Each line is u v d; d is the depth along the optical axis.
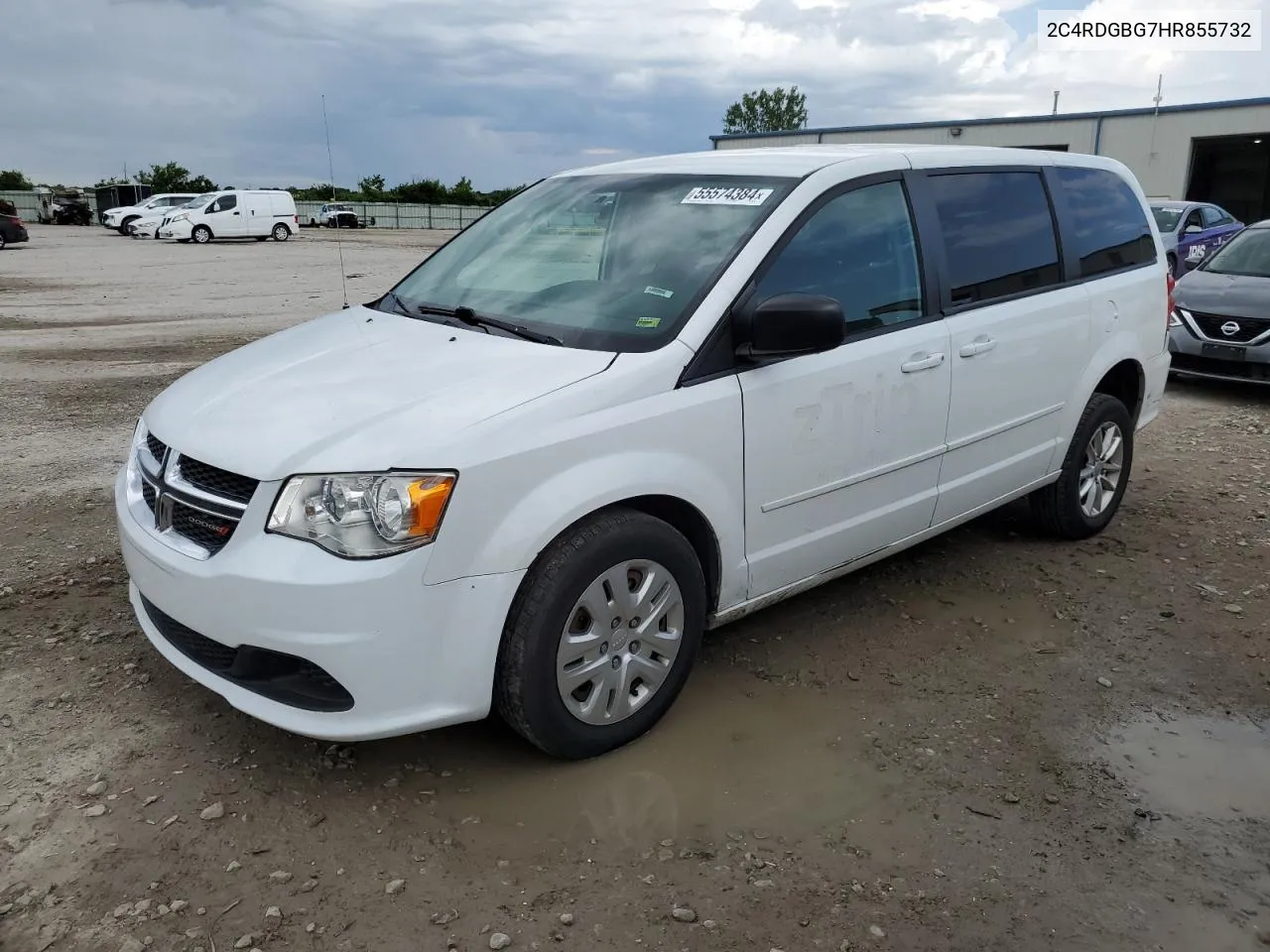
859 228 3.74
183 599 2.86
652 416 3.05
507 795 2.98
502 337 3.39
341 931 2.45
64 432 7.21
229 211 36.06
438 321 3.68
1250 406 8.55
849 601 4.39
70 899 2.53
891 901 2.59
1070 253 4.74
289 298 17.12
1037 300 4.48
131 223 38.81
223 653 2.90
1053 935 2.49
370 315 3.96
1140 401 5.33
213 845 2.73
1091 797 3.04
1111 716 3.51
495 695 2.96
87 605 4.18
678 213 3.70
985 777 3.13
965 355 4.06
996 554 4.96
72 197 56.44
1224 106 32.50
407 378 3.10
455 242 4.41
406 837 2.79
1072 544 5.11
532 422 2.83
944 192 4.13
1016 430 4.47
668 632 3.24
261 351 3.66
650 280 3.45
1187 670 3.84
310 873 2.64
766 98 82.75
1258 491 6.05
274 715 2.79
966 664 3.84
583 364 3.08
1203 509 5.70
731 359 3.28
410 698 2.76
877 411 3.73
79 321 13.86
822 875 2.68
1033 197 4.61
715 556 3.36
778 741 3.30
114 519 5.26
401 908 2.52
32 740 3.19
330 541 2.67
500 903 2.55
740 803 2.97
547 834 2.81
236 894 2.56
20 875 2.61
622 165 4.34
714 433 3.21
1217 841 2.86
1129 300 5.06
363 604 2.64
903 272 3.89
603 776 3.08
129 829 2.79
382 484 2.66
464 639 2.78
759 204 3.56
